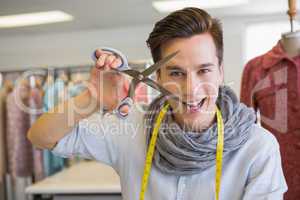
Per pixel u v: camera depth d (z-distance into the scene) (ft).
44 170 8.78
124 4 7.15
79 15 7.91
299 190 4.09
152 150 2.67
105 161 2.88
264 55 4.63
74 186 5.77
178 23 2.21
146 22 8.94
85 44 9.71
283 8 8.20
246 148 2.57
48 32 9.64
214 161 2.52
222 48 2.39
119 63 2.15
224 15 8.79
